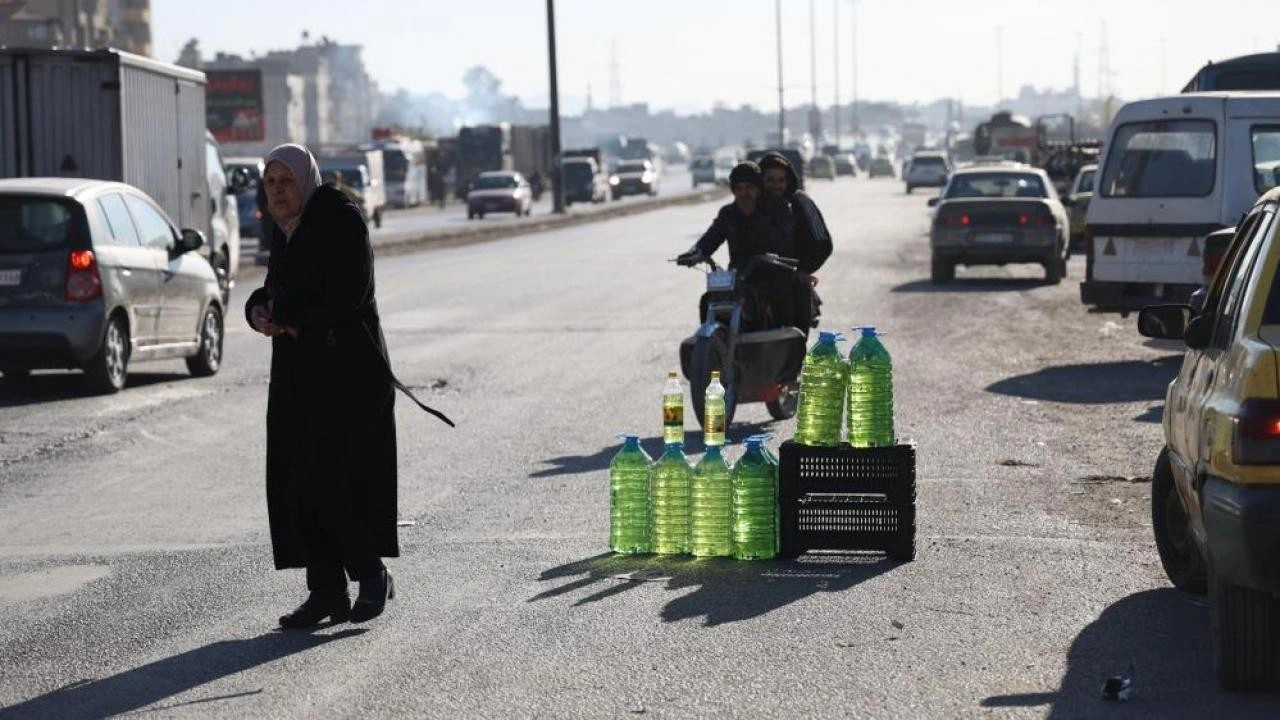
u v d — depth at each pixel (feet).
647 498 33.96
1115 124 70.28
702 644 27.12
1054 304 94.68
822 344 33.04
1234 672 23.94
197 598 30.91
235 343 81.35
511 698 24.39
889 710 23.56
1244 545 22.58
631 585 31.22
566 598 30.32
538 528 36.55
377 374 28.35
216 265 101.45
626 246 171.12
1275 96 68.33
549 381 63.16
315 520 28.32
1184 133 68.95
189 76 94.22
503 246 175.73
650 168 393.70
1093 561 32.73
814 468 32.91
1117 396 56.90
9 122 83.82
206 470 45.27
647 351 73.00
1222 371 24.71
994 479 41.57
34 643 27.96
